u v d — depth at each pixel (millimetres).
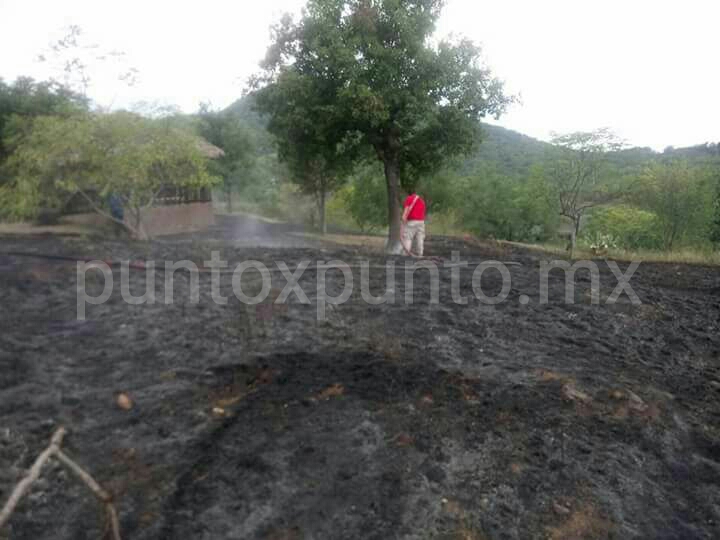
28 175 10000
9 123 12898
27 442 3469
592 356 5672
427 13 13312
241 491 3201
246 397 4195
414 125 13672
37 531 2836
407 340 5562
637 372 5391
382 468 3512
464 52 13406
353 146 14578
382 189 23219
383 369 4777
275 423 3881
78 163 9688
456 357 5254
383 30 13305
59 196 10711
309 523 3025
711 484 3805
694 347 6391
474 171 29547
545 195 20656
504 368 5109
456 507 3260
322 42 12875
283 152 15570
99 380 4297
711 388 5254
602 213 24906
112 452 3447
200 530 2904
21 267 6926
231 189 32156
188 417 3873
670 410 4672
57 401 3947
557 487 3523
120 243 9289
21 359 4488
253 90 14109
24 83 15094
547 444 3947
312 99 13141
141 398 4070
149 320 5543
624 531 3252
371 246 15883
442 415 4168
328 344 5238
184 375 4441
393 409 4180
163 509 3018
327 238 18859
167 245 9539
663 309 7980
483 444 3869
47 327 5184
